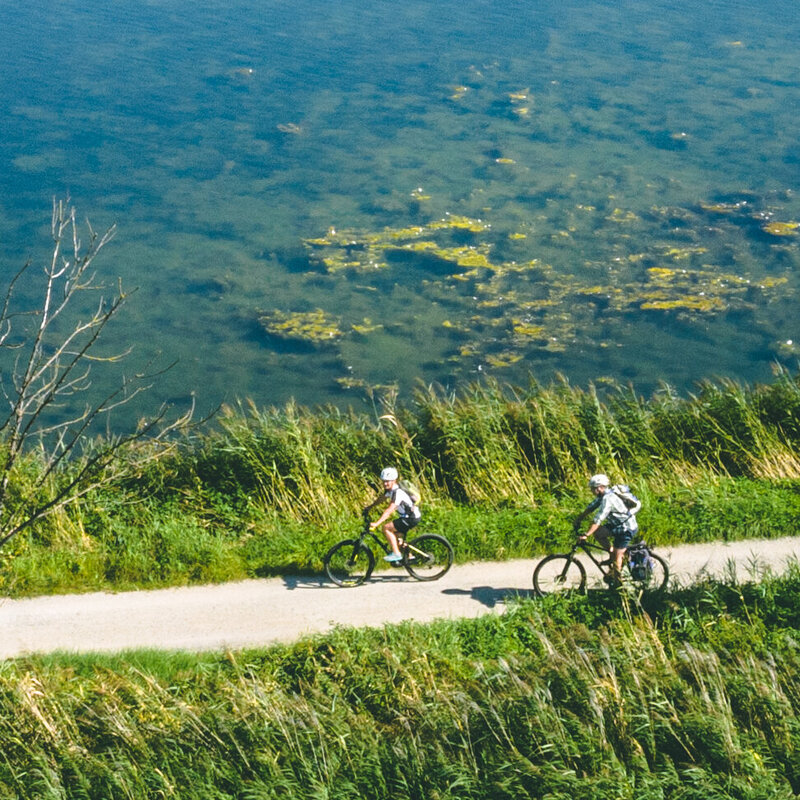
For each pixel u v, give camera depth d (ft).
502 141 138.00
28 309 98.99
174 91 156.15
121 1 205.57
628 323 94.68
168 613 44.06
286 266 106.63
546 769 31.22
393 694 36.45
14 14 195.72
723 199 120.57
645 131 141.18
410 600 44.52
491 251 108.78
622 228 113.50
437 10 200.03
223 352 91.30
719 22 190.70
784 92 155.02
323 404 82.58
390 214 117.80
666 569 42.24
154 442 43.47
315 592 45.42
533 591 44.47
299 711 34.63
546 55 171.94
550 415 55.57
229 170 130.11
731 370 87.40
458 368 87.76
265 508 51.24
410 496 45.09
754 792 30.14
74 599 45.27
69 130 141.69
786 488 52.34
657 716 33.19
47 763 33.06
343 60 170.30
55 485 49.73
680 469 54.24
